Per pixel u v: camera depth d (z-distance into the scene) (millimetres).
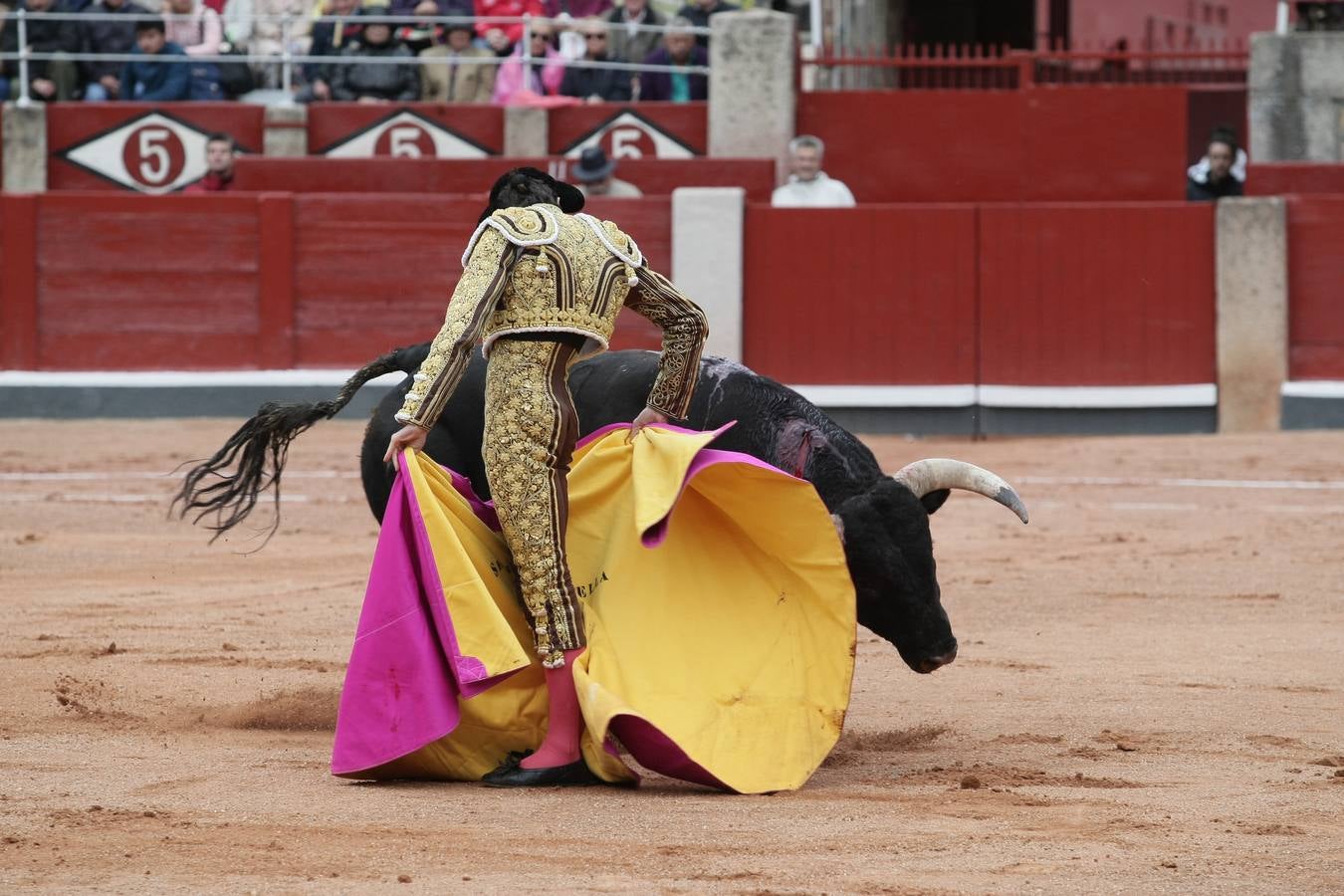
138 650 16812
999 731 13680
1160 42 58344
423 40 44094
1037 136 42250
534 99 42875
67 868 9289
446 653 11742
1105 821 10469
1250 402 39500
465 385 13250
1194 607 19953
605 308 11820
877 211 39906
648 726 11180
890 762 12633
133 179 42594
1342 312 39375
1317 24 43500
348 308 40562
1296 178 40188
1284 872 9305
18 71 43969
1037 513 28266
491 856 9617
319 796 11203
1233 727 13703
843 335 40062
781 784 11531
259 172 41125
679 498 12250
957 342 39906
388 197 40406
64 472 32406
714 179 41219
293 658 16531
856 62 42844
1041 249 39750
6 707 14211
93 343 40531
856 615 11953
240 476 13375
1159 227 39625
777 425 12734
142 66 43406
